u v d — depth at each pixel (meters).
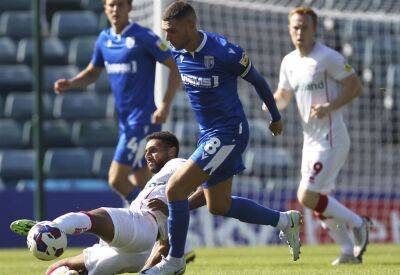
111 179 34.12
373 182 55.19
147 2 44.41
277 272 25.92
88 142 62.81
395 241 49.22
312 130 31.77
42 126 43.41
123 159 33.78
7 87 66.94
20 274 26.77
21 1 72.19
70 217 18.59
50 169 60.75
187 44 21.75
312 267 29.09
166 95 32.31
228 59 21.67
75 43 66.88
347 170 54.38
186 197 21.19
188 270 27.59
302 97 31.77
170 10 21.48
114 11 33.22
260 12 55.03
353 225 31.50
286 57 32.25
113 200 48.22
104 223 19.02
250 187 54.31
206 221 46.56
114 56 33.72
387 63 57.72
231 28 54.50
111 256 19.81
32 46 67.50
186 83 22.33
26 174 61.59
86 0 69.88
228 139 21.84
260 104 57.00
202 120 22.33
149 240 19.95
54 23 68.38
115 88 34.03
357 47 57.59
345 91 30.67
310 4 57.56
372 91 56.31
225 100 21.95
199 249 43.00
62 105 64.44
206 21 53.81
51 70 66.19
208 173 21.64
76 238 48.12
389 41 58.34
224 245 46.72
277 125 23.20
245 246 46.56
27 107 64.94
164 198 21.36
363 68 57.31
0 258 36.84
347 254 31.77
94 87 64.94
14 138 63.81
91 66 34.91
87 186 60.38
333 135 31.44
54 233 18.08
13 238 48.44
